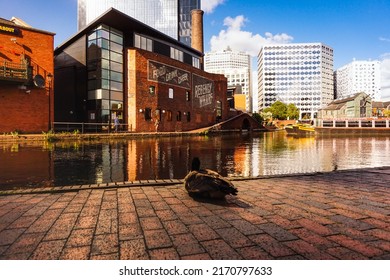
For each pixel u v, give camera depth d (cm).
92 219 348
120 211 381
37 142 1939
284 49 16550
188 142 2144
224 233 301
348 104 9531
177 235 296
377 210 386
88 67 2984
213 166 987
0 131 2212
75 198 451
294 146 1920
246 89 17612
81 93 3045
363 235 295
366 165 1024
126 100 3055
